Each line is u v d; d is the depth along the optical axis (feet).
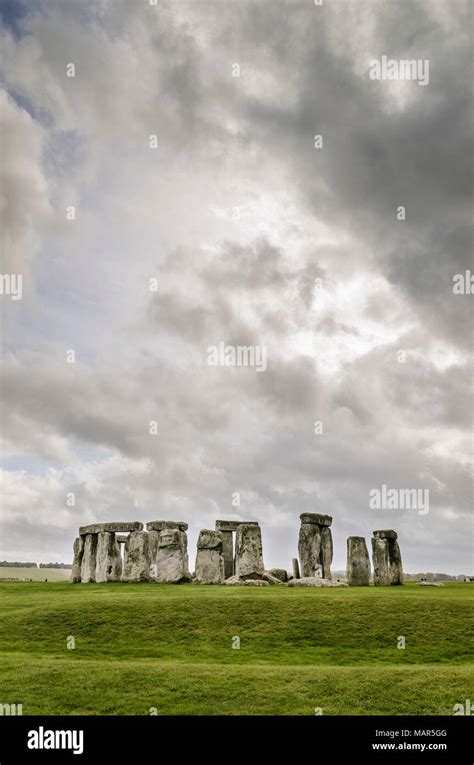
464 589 144.15
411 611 102.58
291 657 85.25
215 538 156.15
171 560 156.66
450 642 90.38
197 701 67.41
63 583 173.37
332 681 72.43
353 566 160.86
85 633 96.22
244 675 74.33
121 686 70.85
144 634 95.20
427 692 69.41
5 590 151.23
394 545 165.48
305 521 169.17
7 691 69.31
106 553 171.63
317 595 115.75
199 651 87.92
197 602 109.19
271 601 108.99
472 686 70.95
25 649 89.86
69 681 72.13
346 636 93.35
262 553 159.02
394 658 84.84
